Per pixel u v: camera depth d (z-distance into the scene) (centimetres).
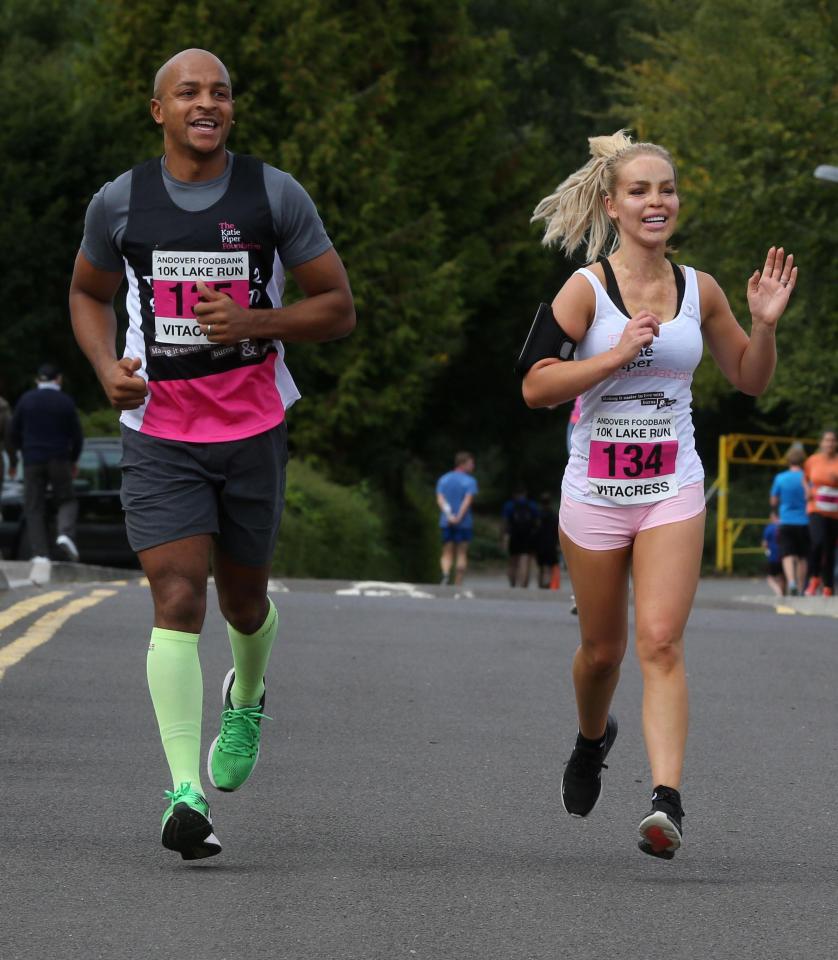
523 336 12569
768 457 13675
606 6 14375
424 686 2492
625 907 1314
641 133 9256
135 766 1834
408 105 10338
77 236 8919
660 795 1400
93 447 5888
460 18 10275
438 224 9288
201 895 1325
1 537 5738
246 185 1481
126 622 3083
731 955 1186
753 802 1752
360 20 9756
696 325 1500
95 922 1243
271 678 2530
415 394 9269
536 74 14500
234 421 1476
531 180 11625
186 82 1456
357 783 1798
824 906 1325
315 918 1265
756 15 8462
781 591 6844
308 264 1490
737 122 8056
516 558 8319
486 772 1873
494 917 1277
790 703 2439
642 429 1484
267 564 1528
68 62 11319
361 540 7294
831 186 7731
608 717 1619
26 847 1473
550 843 1549
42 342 9006
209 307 1430
